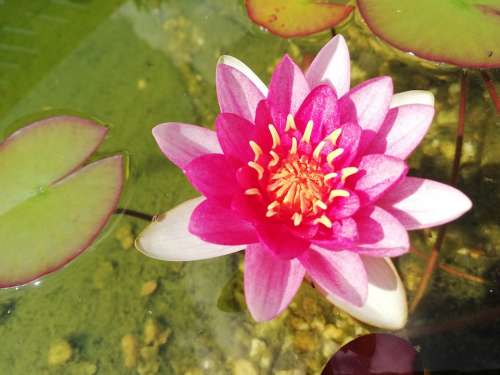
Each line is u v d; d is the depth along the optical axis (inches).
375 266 5.6
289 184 5.6
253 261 5.3
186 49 8.3
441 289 6.3
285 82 5.9
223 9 8.6
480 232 6.6
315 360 6.0
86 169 6.9
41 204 6.6
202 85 8.0
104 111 7.8
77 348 6.3
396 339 5.9
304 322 6.3
